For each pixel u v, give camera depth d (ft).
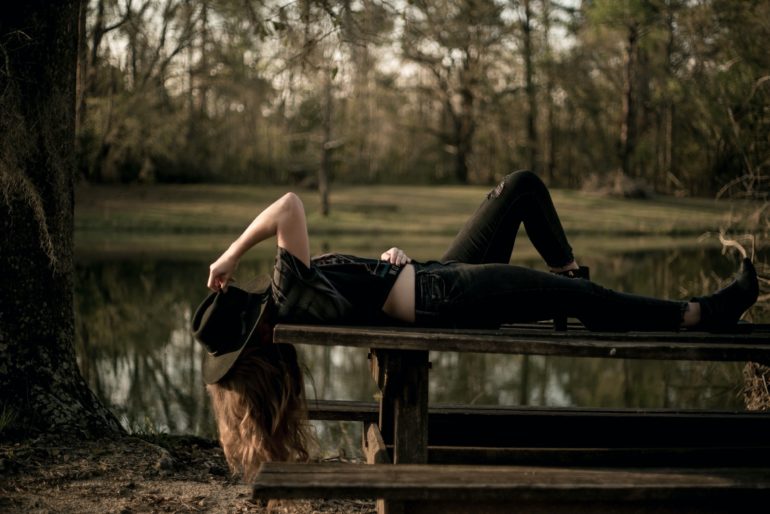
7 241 13.37
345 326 8.82
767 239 19.58
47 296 13.89
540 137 178.50
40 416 13.30
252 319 8.85
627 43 130.21
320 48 19.58
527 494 7.27
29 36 13.43
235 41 33.14
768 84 22.86
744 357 7.97
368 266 9.26
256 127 147.54
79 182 95.71
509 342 7.98
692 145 121.60
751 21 28.40
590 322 9.53
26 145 13.39
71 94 14.40
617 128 163.43
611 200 133.90
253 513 11.17
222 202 122.21
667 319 9.50
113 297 45.65
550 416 11.40
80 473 11.93
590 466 10.79
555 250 11.09
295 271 8.77
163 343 33.17
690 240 98.12
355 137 163.02
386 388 8.88
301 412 9.12
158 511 10.89
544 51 150.10
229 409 8.88
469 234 11.02
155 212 109.29
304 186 148.05
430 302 9.16
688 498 7.37
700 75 43.91
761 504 7.61
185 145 132.77
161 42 45.14
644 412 11.75
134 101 78.95
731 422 11.46
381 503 7.82
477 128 175.01
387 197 139.95
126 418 21.52
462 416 11.37
